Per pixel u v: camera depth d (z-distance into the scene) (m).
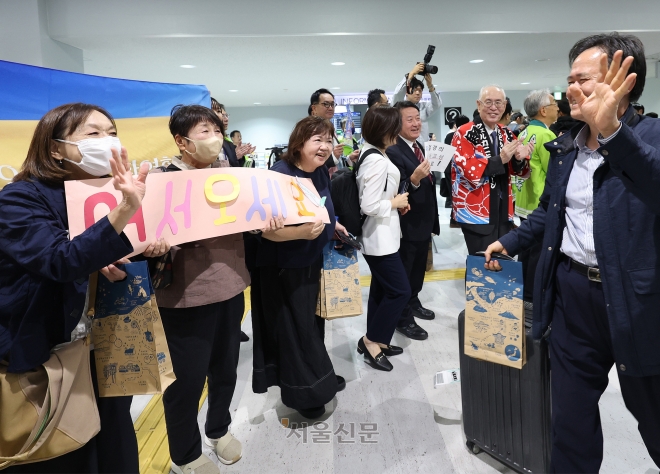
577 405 1.31
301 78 7.33
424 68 3.57
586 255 1.22
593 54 1.11
